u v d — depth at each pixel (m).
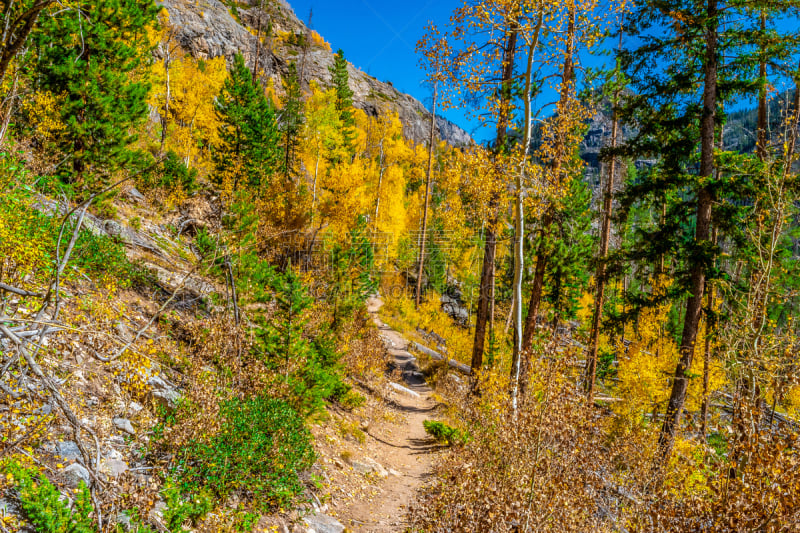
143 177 18.17
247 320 8.98
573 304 23.45
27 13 2.29
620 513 6.34
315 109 40.56
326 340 13.30
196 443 5.81
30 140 11.20
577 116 11.22
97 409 5.18
